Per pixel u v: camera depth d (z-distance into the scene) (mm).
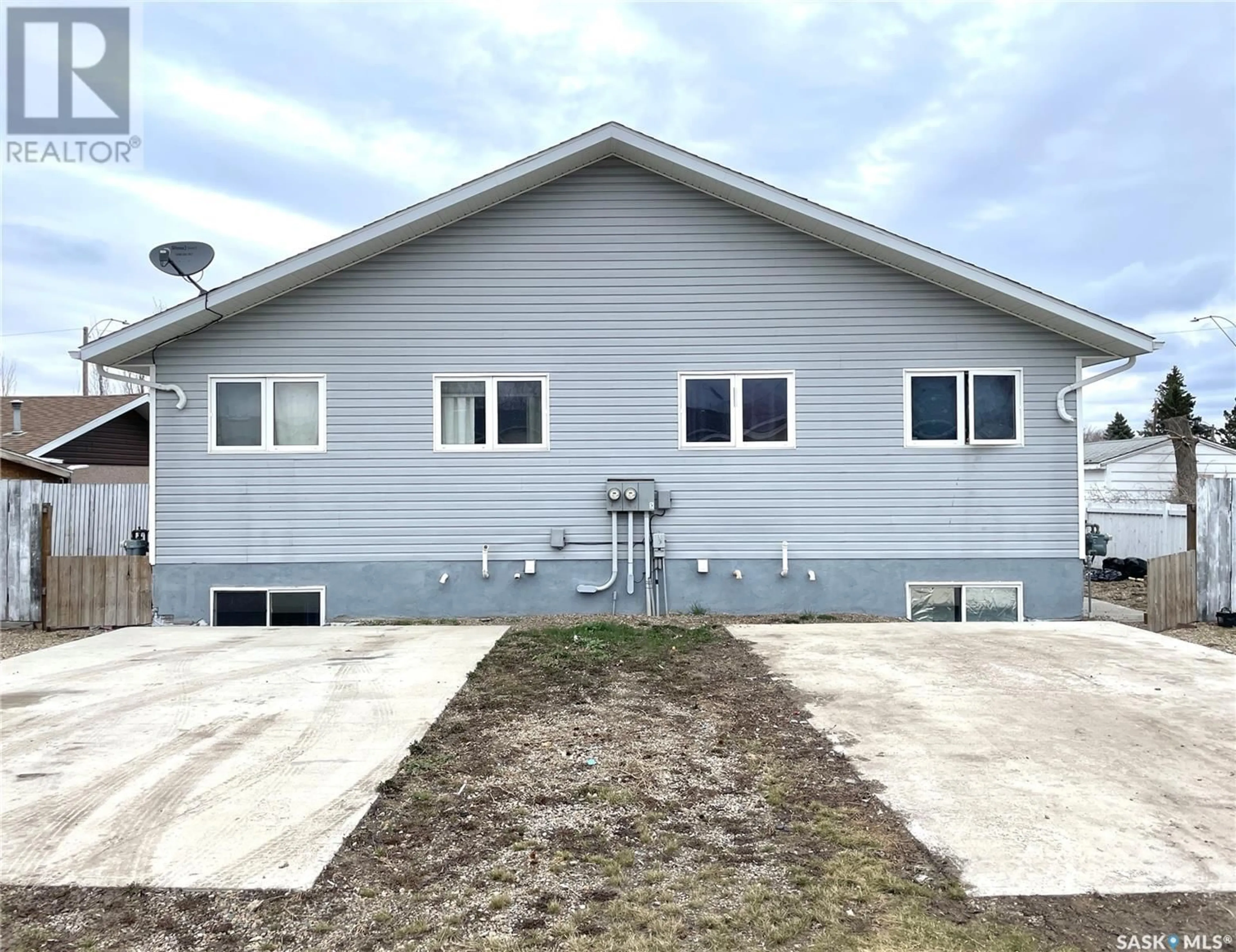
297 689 5988
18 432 17453
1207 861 3297
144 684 6191
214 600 9430
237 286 8914
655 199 9523
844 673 6395
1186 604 8703
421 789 4051
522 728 5039
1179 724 5078
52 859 3297
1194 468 19984
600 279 9547
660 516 9555
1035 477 9430
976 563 9453
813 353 9508
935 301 9438
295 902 2996
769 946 2730
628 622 8695
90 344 8867
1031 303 8891
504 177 9000
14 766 4359
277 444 9508
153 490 9391
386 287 9484
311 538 9469
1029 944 2732
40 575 9219
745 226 9500
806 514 9531
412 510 9508
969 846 3428
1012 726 5051
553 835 3562
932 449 9453
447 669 6570
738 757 4531
